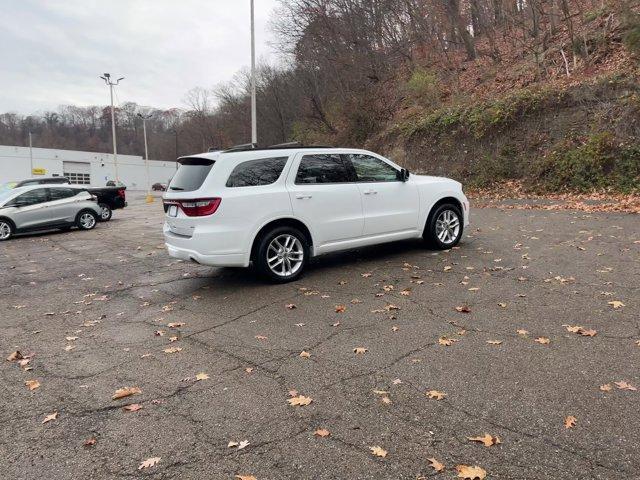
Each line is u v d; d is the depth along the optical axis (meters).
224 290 6.26
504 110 17.09
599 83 14.78
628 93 14.04
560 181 14.51
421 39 26.22
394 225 7.11
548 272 6.02
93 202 16.42
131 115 104.81
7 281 8.03
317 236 6.46
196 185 5.94
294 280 6.39
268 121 40.56
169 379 3.76
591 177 13.84
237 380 3.66
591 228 8.77
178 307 5.71
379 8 27.34
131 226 16.45
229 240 5.86
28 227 14.88
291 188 6.27
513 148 16.62
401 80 25.91
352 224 6.71
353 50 28.12
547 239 8.05
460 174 18.09
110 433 3.03
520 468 2.46
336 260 7.43
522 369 3.51
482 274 6.12
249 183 6.04
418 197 7.33
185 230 5.96
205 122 74.06
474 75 22.58
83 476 2.61
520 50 21.61
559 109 15.68
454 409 3.05
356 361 3.85
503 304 4.95
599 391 3.15
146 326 5.13
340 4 28.73
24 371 4.09
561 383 3.28
